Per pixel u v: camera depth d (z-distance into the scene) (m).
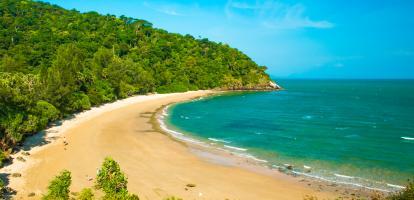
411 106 99.94
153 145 45.16
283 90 174.25
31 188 27.75
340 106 99.38
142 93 115.25
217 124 64.50
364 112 85.31
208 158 40.00
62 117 61.00
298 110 88.25
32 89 56.09
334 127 62.75
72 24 145.25
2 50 100.62
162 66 138.38
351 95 145.62
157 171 34.41
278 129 60.22
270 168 36.56
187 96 119.00
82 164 35.00
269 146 46.75
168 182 31.27
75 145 42.78
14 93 41.50
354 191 29.91
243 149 44.91
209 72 151.88
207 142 48.56
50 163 34.78
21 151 38.34
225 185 31.06
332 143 48.91
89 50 121.56
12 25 127.62
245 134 55.09
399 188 30.66
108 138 47.84
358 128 61.72
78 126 55.06
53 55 104.56
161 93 123.31
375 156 41.84
